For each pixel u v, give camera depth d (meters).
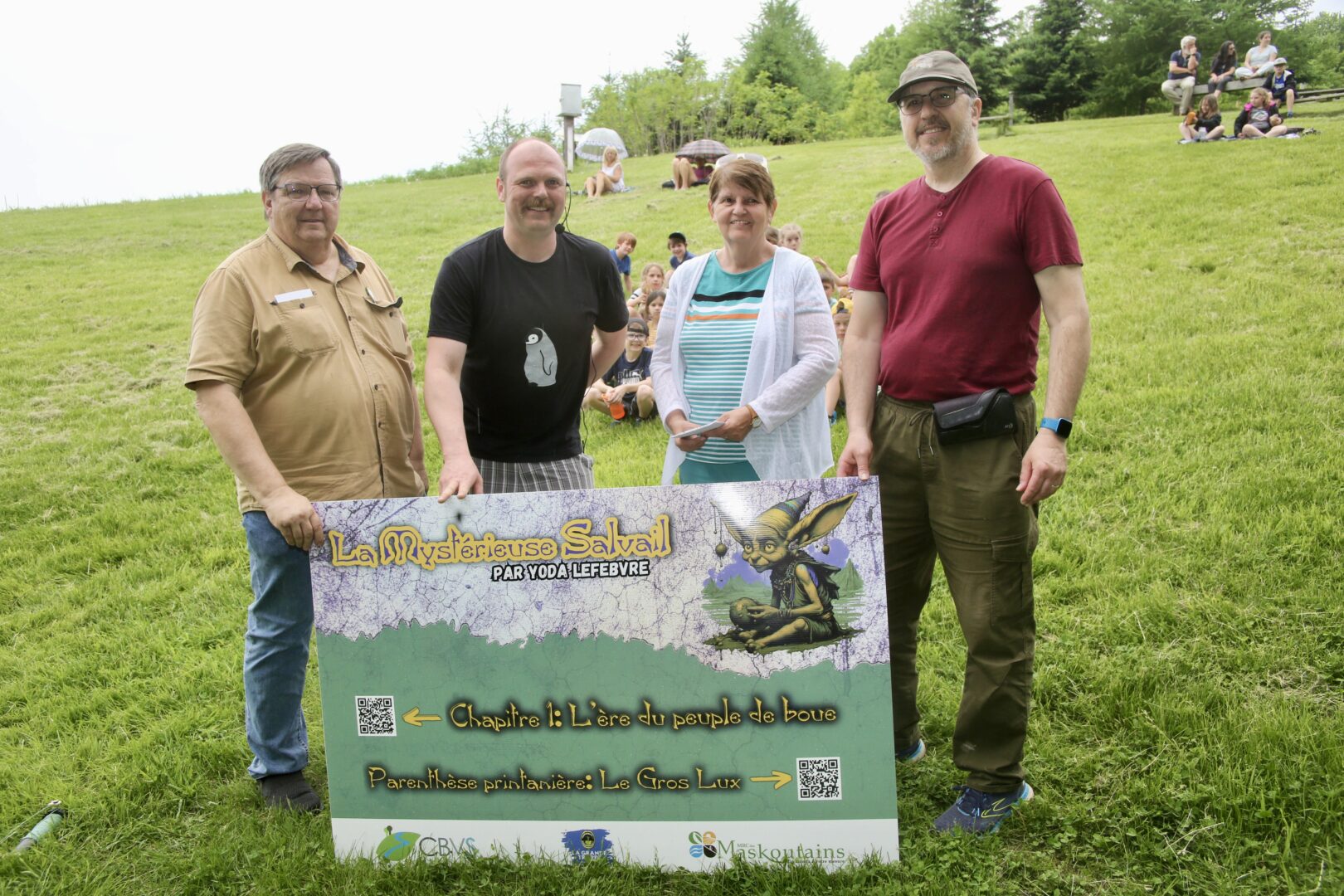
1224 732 3.12
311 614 3.27
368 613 2.96
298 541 2.94
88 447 8.09
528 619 2.90
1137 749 3.19
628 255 11.36
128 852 3.15
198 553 5.93
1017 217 2.77
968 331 2.86
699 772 2.87
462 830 2.97
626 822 2.90
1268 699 3.34
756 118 53.00
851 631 2.79
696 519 2.82
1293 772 2.90
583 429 7.68
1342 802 2.76
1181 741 3.17
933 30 56.47
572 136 28.03
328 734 3.00
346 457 3.21
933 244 2.91
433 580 2.93
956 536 2.91
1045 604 4.20
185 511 6.70
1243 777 2.92
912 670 3.28
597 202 20.00
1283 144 14.95
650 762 2.88
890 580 3.17
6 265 16.81
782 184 18.64
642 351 7.92
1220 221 11.15
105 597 5.33
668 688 2.86
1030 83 48.84
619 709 2.88
